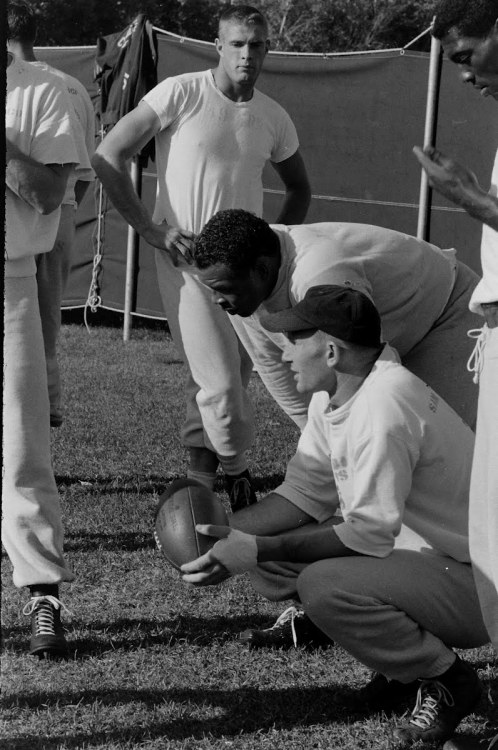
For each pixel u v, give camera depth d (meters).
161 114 5.43
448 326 4.32
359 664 4.11
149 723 3.60
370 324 3.37
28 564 4.19
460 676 3.44
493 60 3.04
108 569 5.13
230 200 5.57
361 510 3.36
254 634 4.27
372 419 3.32
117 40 9.81
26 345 4.18
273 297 4.08
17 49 5.71
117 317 15.41
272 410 9.38
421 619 3.38
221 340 5.52
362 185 12.62
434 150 3.00
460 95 12.03
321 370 3.41
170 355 12.35
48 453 4.26
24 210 4.18
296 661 4.14
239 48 5.39
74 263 13.59
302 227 4.14
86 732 3.53
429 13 27.42
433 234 12.62
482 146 12.05
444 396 4.31
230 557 3.35
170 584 4.95
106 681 3.93
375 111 12.43
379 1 27.39
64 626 4.43
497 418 3.18
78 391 9.80
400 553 3.44
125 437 7.99
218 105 5.51
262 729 3.58
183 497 3.54
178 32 27.69
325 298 3.38
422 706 3.49
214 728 3.58
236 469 5.94
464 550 3.41
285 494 3.87
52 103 4.24
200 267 4.02
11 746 3.43
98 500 6.28
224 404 5.63
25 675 3.97
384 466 3.30
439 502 3.45
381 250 4.11
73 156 4.23
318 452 3.82
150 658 4.13
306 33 27.44
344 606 3.33
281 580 4.07
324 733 3.55
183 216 5.59
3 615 4.57
